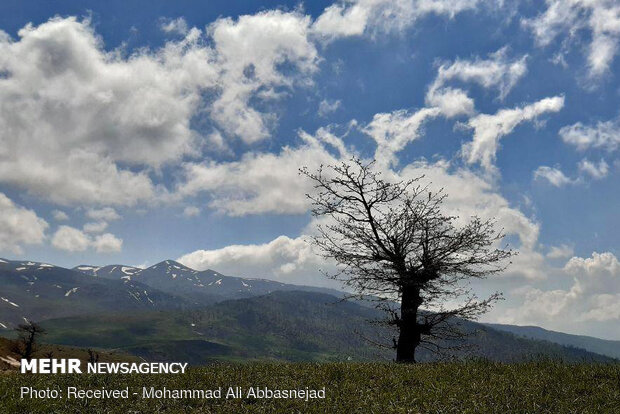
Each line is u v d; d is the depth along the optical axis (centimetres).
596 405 1065
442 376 1380
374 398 1146
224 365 1683
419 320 2392
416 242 2389
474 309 2328
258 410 1094
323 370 1480
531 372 1416
